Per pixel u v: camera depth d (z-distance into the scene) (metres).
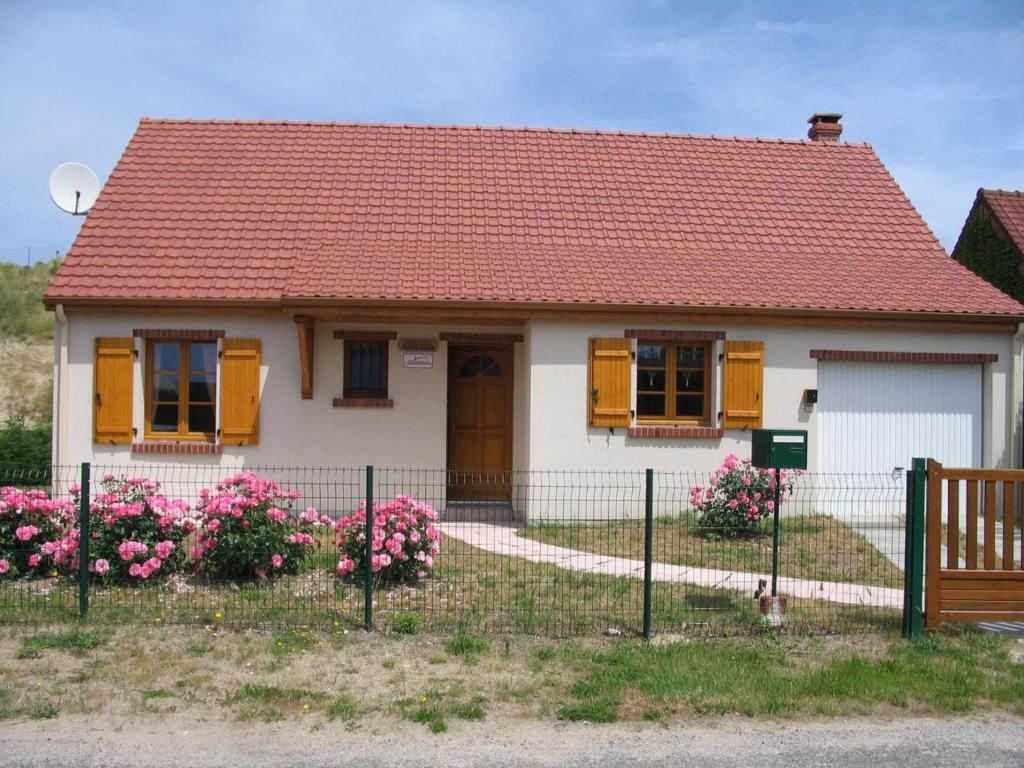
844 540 11.28
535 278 12.66
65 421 12.30
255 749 5.33
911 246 14.82
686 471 12.66
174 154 15.08
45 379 24.12
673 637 7.32
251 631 7.34
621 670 6.54
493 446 13.59
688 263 13.62
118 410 12.34
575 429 12.49
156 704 5.91
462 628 7.39
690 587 8.93
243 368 12.53
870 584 9.32
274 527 8.72
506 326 13.02
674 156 16.45
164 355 12.73
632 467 12.59
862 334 12.97
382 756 5.27
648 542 7.37
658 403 12.95
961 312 12.74
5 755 5.21
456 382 13.52
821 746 5.50
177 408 12.73
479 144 16.28
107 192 13.99
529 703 6.02
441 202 14.62
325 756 5.25
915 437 13.16
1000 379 13.22
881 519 12.59
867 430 13.08
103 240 13.05
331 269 12.50
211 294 12.21
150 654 6.77
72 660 6.66
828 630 7.59
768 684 6.34
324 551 9.82
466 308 11.99
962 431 13.25
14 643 6.98
